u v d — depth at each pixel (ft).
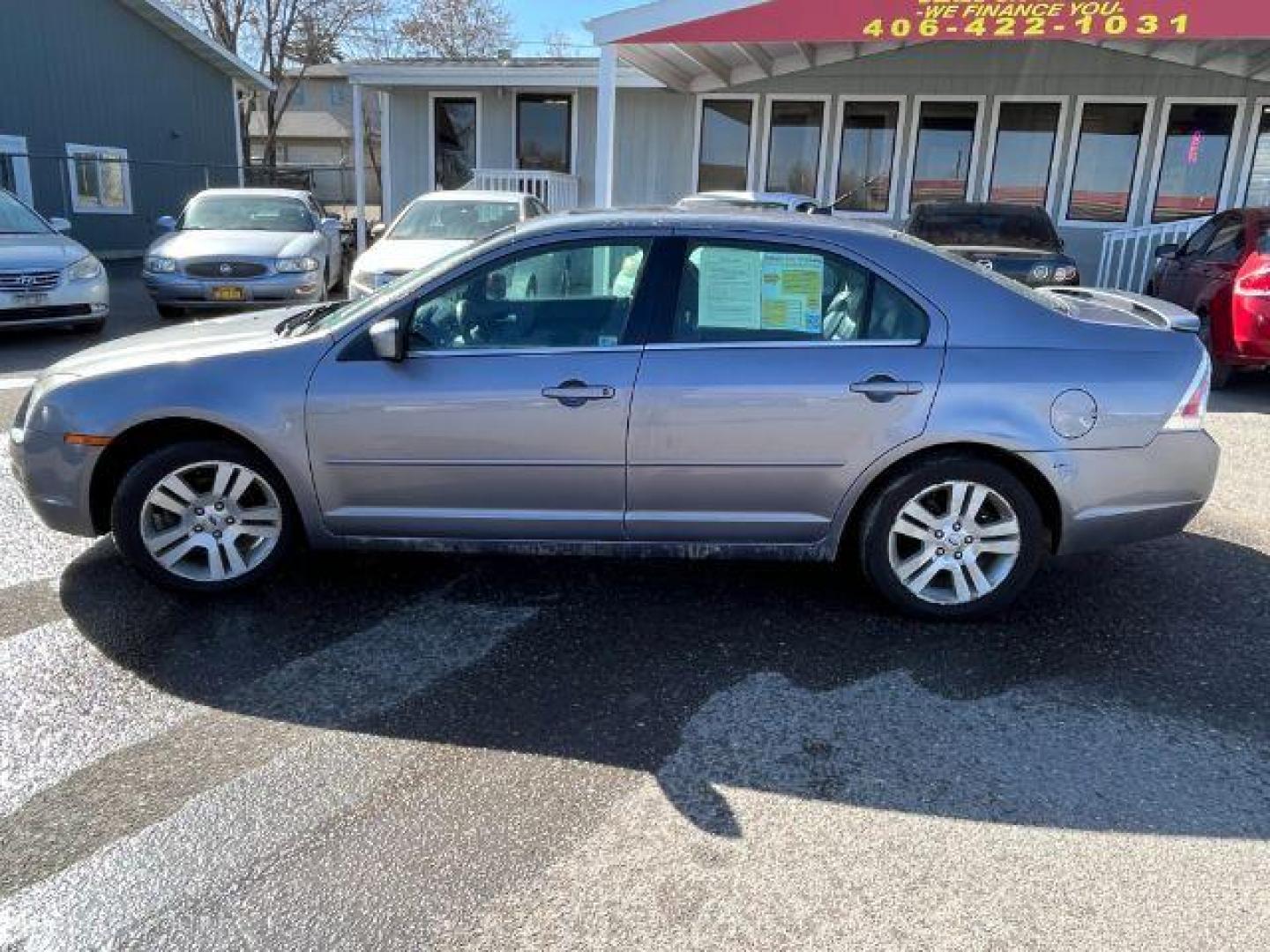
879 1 30.42
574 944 7.79
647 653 12.58
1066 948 7.85
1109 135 46.34
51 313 32.76
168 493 13.47
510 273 13.12
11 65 61.46
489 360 12.91
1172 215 46.42
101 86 68.49
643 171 53.11
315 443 13.08
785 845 9.00
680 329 12.93
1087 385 12.71
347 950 7.69
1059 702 11.58
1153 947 7.88
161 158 74.90
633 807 9.51
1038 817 9.46
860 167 49.57
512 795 9.65
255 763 10.07
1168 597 14.58
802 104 49.65
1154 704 11.56
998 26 29.76
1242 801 9.78
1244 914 8.25
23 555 15.20
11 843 8.80
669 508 13.19
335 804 9.45
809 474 12.94
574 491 13.11
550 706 11.29
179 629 12.94
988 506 13.30
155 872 8.49
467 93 54.34
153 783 9.70
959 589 13.37
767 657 12.53
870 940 7.89
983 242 36.32
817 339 12.89
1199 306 29.78
